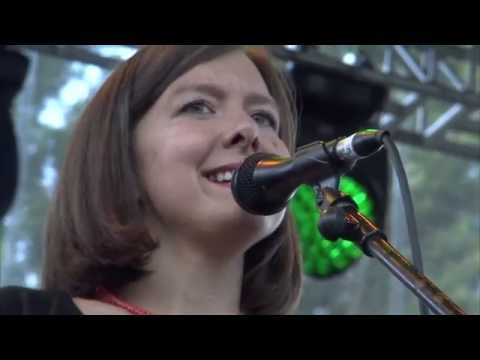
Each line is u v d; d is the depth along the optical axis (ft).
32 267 31.04
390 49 17.46
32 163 31.58
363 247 5.79
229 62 7.02
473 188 40.34
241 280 6.94
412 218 5.82
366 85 16.99
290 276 7.41
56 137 31.86
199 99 6.78
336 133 16.70
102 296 6.59
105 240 6.51
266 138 6.88
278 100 7.40
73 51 15.78
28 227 31.22
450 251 39.78
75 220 6.68
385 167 16.37
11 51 15.03
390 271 5.65
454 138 28.43
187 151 6.48
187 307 6.56
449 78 18.25
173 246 6.59
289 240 7.39
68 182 6.83
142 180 6.65
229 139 6.52
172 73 6.84
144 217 6.62
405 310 35.17
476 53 18.10
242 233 6.43
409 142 18.89
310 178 5.99
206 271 6.59
